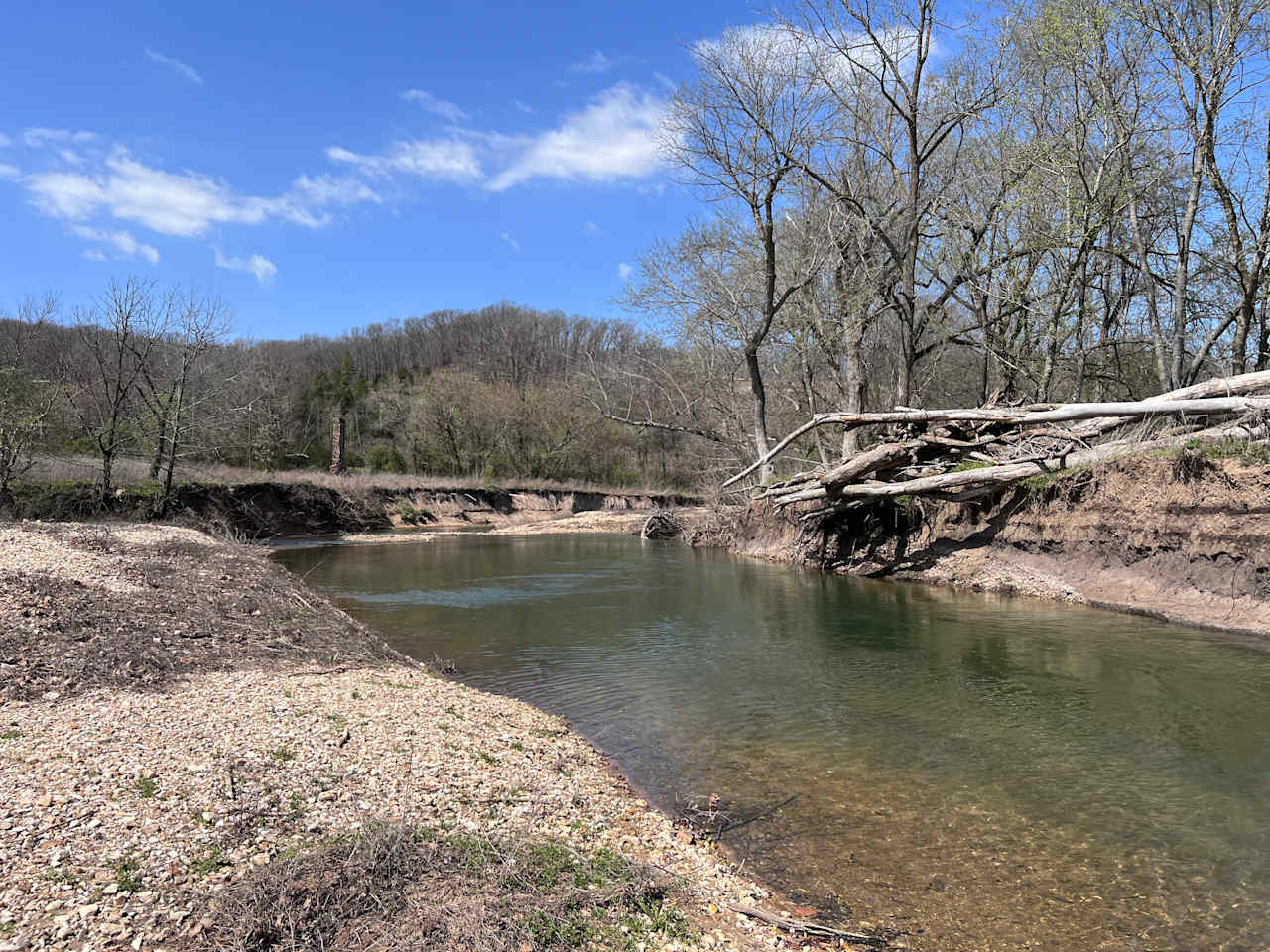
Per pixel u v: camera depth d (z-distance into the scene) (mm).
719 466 30469
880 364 28391
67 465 26781
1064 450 15375
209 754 5762
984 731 7773
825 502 21125
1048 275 22562
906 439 17891
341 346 108312
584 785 6359
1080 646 10914
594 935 4039
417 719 7312
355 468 56062
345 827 4859
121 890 3949
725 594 16828
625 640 12367
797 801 6273
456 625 13703
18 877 3939
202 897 3961
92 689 7133
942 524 17875
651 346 27344
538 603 16000
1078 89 18719
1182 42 17016
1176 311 18938
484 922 3906
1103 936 4410
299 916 3824
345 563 24016
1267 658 9852
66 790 4918
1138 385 24859
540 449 60875
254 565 15711
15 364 24562
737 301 24562
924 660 10570
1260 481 11391
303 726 6637
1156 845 5430
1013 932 4461
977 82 21672
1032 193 19172
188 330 27125
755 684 9680
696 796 6395
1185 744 7219
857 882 5043
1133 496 13578
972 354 29797
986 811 6020
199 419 28906
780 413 29172
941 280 23609
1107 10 17359
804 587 17547
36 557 11867
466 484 49031
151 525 20422
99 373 28609
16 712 6340
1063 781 6512
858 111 23766
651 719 8422
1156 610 12562
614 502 55594
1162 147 19734
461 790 5695
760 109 22250
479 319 105250
